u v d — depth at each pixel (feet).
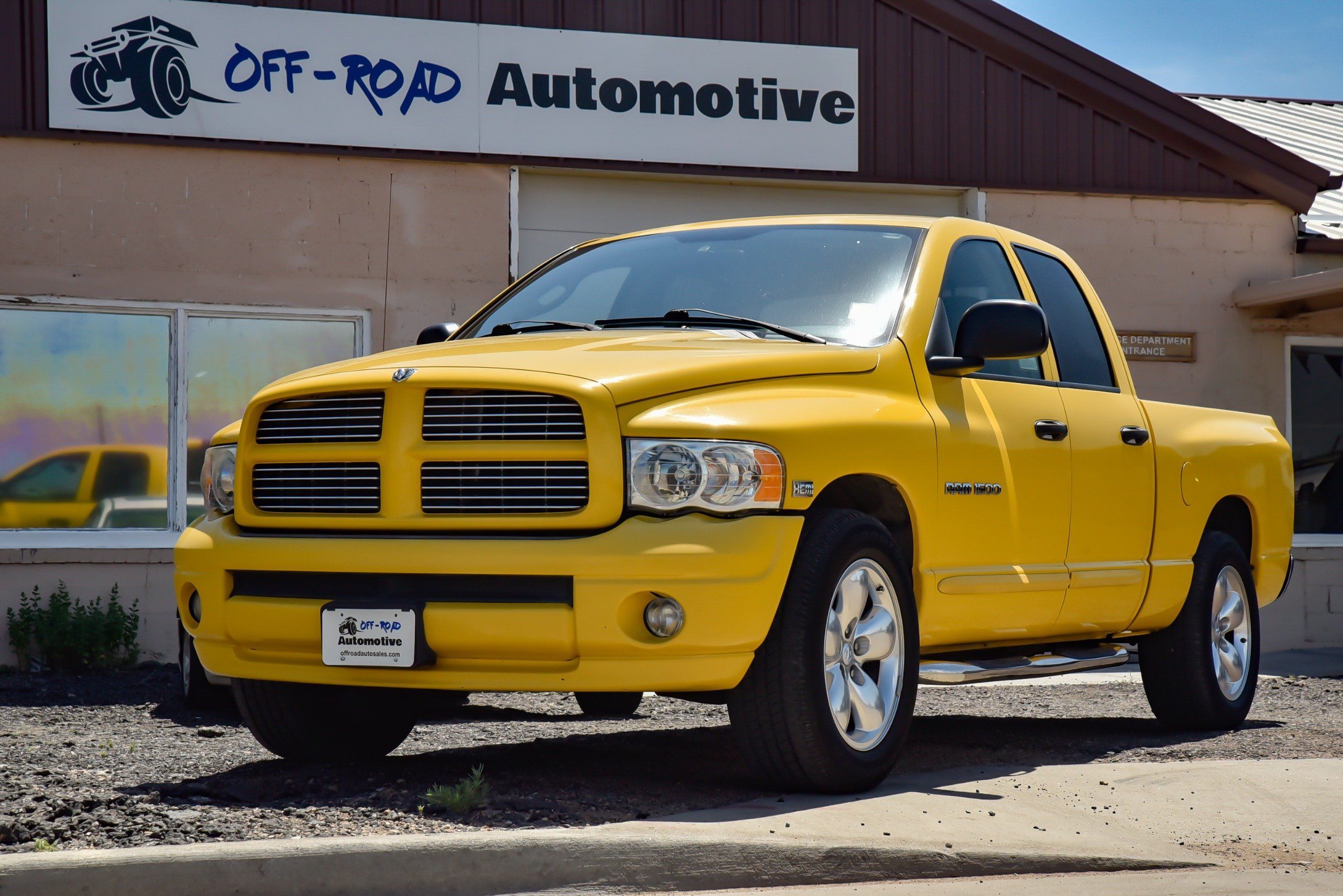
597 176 37.19
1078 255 39.96
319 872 11.25
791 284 17.89
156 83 33.96
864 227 18.79
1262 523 23.67
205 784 15.67
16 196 33.30
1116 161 40.22
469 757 18.21
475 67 35.70
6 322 33.45
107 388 33.94
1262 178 40.75
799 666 14.23
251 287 34.42
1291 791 16.02
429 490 14.55
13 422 33.42
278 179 34.65
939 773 16.88
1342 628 40.81
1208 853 13.65
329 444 15.12
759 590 13.85
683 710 26.53
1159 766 17.20
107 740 21.04
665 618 13.71
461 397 14.49
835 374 15.76
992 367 18.60
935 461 16.34
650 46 36.81
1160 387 40.34
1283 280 39.06
